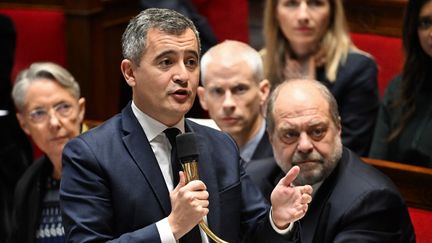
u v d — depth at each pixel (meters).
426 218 7.68
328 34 10.12
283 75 10.34
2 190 9.41
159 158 5.46
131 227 5.26
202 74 8.55
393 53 11.55
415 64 8.97
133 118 5.48
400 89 9.05
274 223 5.35
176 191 4.97
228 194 5.51
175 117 5.32
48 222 8.12
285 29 10.17
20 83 8.34
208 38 11.45
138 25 5.23
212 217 5.39
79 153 5.35
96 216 5.20
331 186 6.90
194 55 5.25
